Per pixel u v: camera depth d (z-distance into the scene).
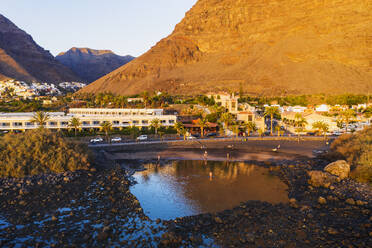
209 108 130.50
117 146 77.88
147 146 81.50
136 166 62.38
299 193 43.28
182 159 69.56
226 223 33.22
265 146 83.12
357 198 38.53
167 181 50.94
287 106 176.25
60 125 93.19
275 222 33.12
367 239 28.22
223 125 109.94
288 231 30.86
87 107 158.62
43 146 54.78
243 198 42.12
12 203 37.47
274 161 66.44
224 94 141.00
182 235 30.23
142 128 103.44
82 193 42.19
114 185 46.78
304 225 32.12
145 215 35.28
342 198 39.31
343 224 31.81
